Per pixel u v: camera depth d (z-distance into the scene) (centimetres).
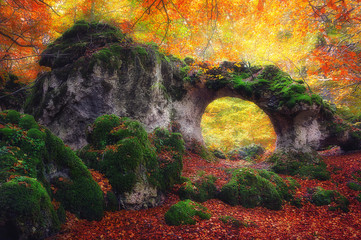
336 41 1152
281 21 1137
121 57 948
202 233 480
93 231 425
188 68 1312
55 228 384
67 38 1012
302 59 1427
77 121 917
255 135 1922
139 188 562
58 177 475
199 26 880
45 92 955
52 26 1046
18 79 1221
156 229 472
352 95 1300
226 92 1269
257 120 1839
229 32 1088
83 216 459
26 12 837
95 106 916
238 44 1177
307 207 738
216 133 2019
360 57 858
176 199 656
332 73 865
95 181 512
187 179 741
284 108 1045
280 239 501
